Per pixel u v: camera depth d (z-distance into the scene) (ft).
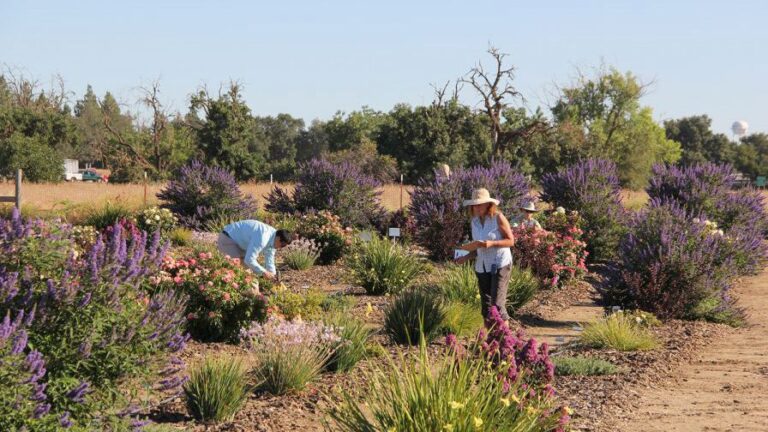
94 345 15.85
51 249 16.60
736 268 42.57
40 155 182.39
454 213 61.11
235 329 30.12
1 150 179.93
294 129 423.64
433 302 32.01
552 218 55.21
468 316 32.55
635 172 261.03
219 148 201.05
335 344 26.30
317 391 23.53
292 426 20.29
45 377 15.34
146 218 66.08
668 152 322.96
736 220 66.23
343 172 74.38
